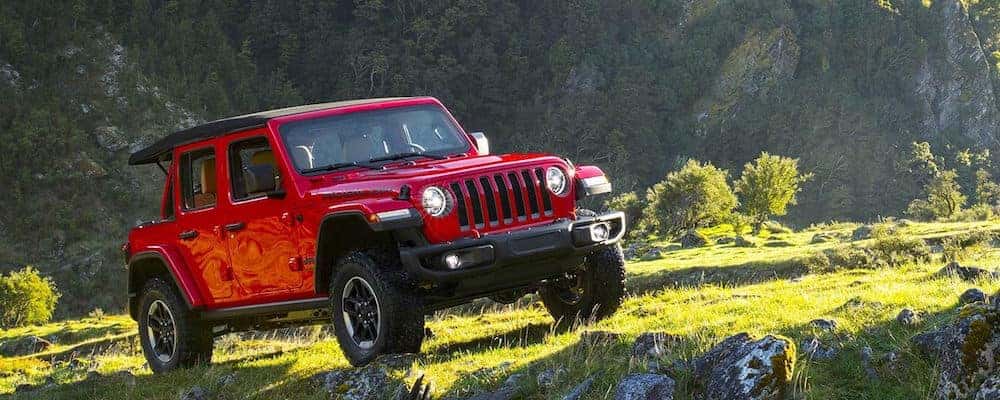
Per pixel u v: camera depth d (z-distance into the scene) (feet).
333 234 44.93
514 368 39.19
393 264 43.34
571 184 45.65
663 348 36.78
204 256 52.75
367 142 48.60
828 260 144.25
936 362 30.73
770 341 30.81
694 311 48.47
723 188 549.54
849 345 34.37
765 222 552.82
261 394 43.93
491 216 43.52
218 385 48.03
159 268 57.52
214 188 52.90
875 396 30.55
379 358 42.60
